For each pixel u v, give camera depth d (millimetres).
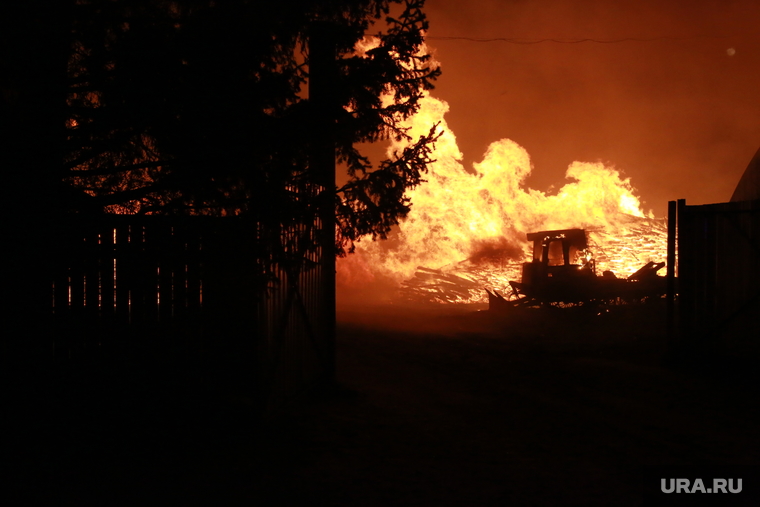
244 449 5820
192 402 6371
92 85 4988
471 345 14945
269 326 6750
